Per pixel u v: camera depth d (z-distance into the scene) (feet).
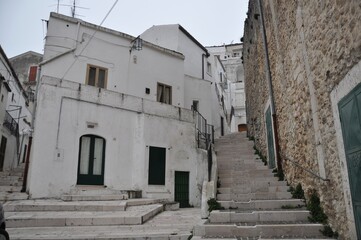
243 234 16.31
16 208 25.22
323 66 15.11
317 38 15.79
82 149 34.71
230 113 88.38
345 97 12.70
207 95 61.11
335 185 14.47
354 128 11.94
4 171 42.39
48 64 39.24
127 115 38.50
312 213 17.35
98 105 36.29
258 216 18.12
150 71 48.88
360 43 11.14
